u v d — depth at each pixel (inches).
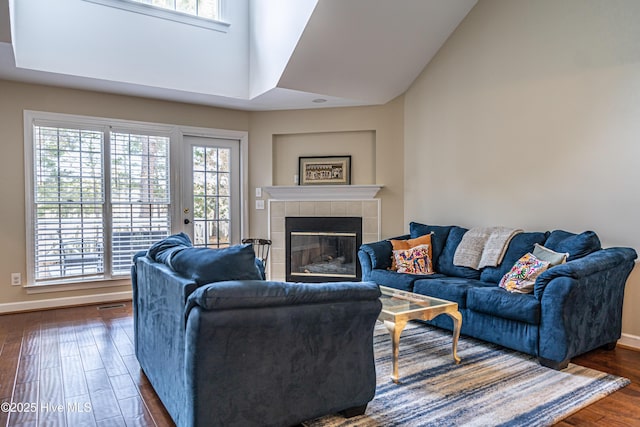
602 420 84.7
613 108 129.6
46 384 100.8
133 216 187.5
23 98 164.6
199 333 66.5
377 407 89.0
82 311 167.2
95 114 178.1
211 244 211.0
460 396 94.3
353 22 153.2
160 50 172.4
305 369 76.5
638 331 126.3
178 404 76.4
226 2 186.5
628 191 126.4
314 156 216.2
